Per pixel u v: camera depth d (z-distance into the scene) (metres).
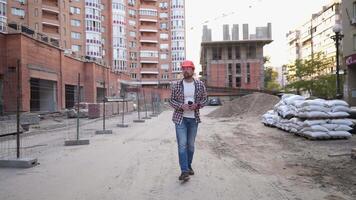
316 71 54.97
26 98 33.62
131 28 102.56
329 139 12.66
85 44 80.88
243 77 106.25
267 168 8.08
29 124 23.66
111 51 94.31
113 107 40.06
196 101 6.92
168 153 10.57
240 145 12.19
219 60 106.81
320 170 7.71
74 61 48.97
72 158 10.05
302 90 55.69
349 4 36.28
